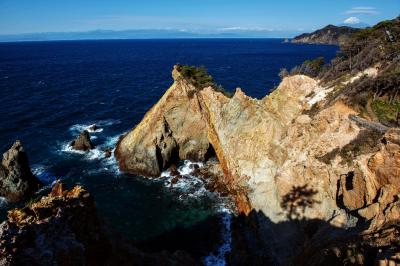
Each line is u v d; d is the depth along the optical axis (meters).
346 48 60.06
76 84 131.38
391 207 21.84
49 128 75.88
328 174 32.94
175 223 43.72
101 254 23.03
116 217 45.12
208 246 39.53
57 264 18.72
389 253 18.75
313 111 40.62
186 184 53.06
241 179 45.66
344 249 23.03
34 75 156.62
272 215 37.94
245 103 48.81
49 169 56.91
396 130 25.89
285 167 37.97
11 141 67.75
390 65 41.19
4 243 17.33
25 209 20.22
